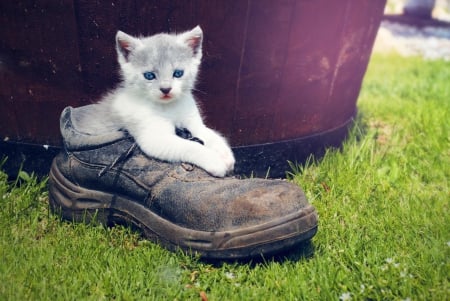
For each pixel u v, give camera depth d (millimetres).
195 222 832
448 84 1592
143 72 879
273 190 829
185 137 904
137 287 798
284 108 988
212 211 826
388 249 857
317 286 808
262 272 824
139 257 839
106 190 884
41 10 878
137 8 889
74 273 812
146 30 904
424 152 1127
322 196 970
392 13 3355
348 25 985
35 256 830
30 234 877
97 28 892
